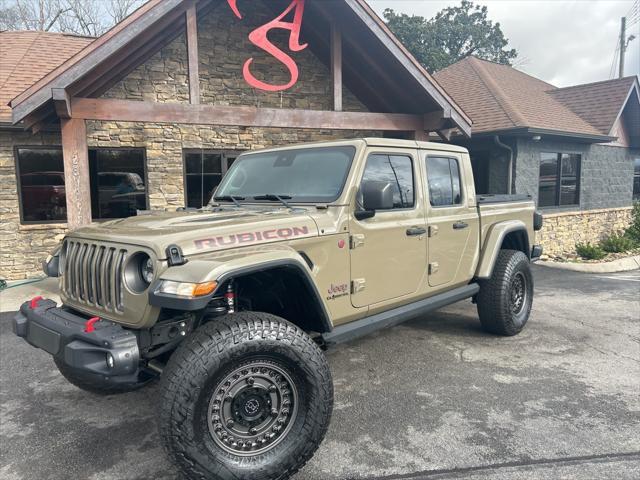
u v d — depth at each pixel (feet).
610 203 50.83
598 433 11.48
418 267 14.44
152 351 10.21
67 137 24.41
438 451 10.80
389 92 34.94
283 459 9.34
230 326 9.16
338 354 16.97
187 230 9.92
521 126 37.83
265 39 30.09
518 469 10.09
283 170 14.08
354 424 12.03
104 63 25.32
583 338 18.70
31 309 11.00
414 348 17.53
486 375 15.03
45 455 10.95
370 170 13.08
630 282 30.58
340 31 29.89
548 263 37.40
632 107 50.85
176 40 34.35
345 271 12.13
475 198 17.37
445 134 34.63
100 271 10.32
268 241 10.48
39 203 32.55
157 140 34.30
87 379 9.59
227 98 36.24
